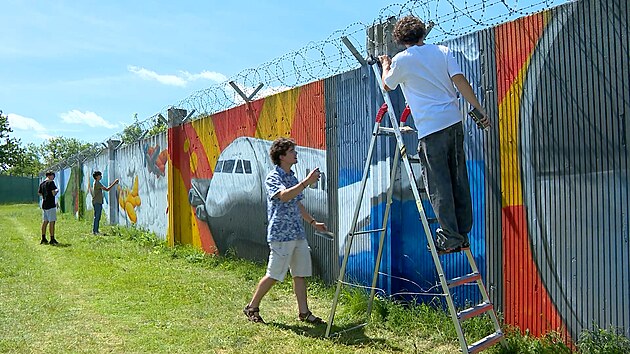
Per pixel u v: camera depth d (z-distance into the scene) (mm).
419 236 5734
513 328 4820
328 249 6977
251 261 8695
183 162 11180
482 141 5125
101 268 8984
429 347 4863
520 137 4809
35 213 26734
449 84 4316
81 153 21781
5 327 5633
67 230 16594
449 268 5434
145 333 5441
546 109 4605
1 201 42094
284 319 5895
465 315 4246
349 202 6586
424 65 4270
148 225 13617
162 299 6785
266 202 8281
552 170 4566
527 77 4742
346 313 5938
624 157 4105
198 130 10523
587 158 4332
